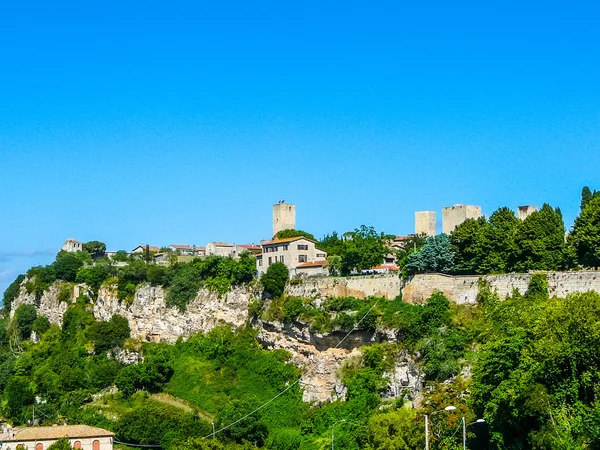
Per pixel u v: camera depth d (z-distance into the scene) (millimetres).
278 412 194500
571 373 120688
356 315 192375
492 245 186500
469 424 132875
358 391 178250
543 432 115750
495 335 156125
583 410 116875
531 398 118062
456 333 170875
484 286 176250
